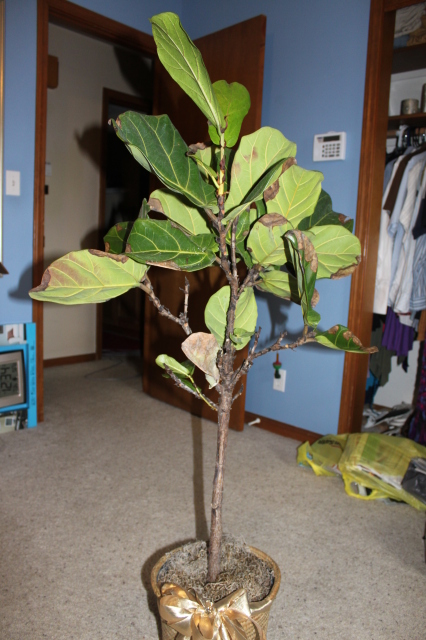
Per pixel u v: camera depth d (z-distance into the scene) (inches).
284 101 98.2
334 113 91.2
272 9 98.9
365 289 90.6
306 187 33.8
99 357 162.6
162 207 34.5
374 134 86.3
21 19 91.7
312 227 34.9
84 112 151.6
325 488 80.4
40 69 95.2
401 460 80.2
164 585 36.5
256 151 31.7
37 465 83.8
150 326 123.5
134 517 68.9
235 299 35.6
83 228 155.9
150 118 29.8
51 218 147.6
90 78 151.7
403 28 94.2
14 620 49.4
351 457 80.0
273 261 35.5
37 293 30.4
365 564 61.1
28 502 71.6
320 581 57.5
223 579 39.7
